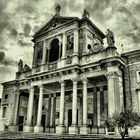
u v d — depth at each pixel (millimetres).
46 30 42500
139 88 28875
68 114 38812
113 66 29016
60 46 38469
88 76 32062
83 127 30266
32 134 31172
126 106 29219
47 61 39750
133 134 26234
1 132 35812
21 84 43906
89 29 37844
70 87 39688
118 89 28234
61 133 31047
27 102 46375
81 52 35125
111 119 22703
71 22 37812
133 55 30844
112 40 31375
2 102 47656
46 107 43062
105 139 23219
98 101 35500
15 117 42250
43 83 37094
